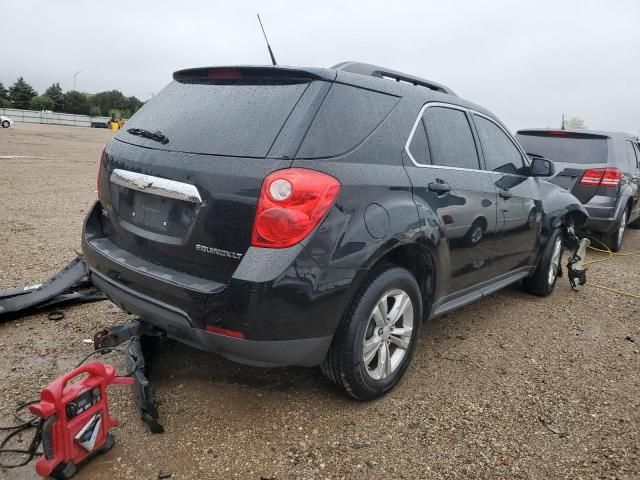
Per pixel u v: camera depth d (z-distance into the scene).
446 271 3.47
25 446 2.59
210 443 2.69
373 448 2.73
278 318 2.53
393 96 3.24
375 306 2.94
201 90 3.15
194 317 2.63
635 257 7.74
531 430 2.96
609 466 2.68
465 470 2.60
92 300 4.39
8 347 3.56
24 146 22.91
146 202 2.97
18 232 6.78
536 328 4.50
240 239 2.56
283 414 2.97
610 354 4.04
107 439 2.54
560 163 7.55
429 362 3.72
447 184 3.43
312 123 2.68
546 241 5.17
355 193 2.73
